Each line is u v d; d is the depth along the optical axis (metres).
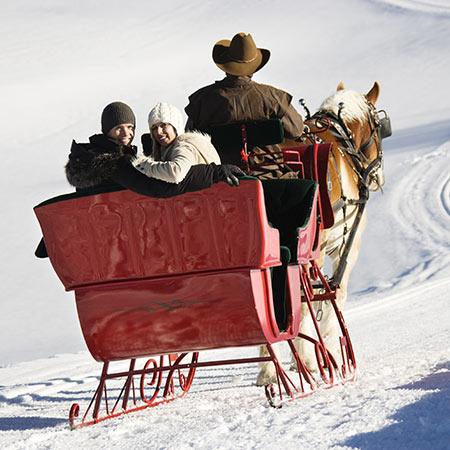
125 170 15.46
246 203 15.17
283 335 16.81
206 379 25.53
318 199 20.33
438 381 16.64
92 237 16.05
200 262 15.63
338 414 13.61
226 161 20.09
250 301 15.50
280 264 16.58
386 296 49.16
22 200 110.00
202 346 16.23
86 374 30.48
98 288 16.25
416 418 12.49
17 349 49.56
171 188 15.22
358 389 17.00
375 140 27.36
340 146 24.45
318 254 20.25
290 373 23.64
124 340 16.45
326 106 26.50
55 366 35.41
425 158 118.44
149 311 16.06
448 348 24.42
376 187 27.39
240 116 20.12
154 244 15.75
